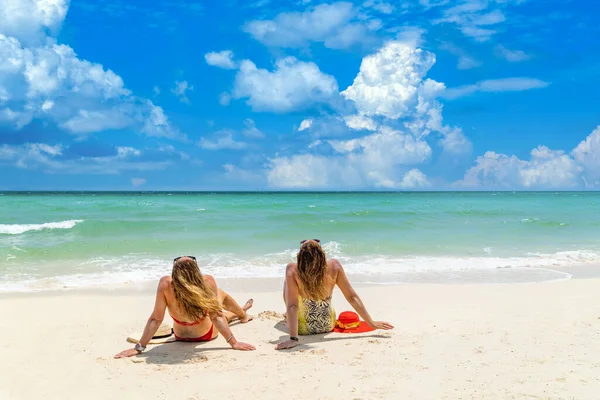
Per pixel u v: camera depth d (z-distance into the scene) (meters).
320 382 4.21
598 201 64.00
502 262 13.45
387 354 4.99
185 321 5.55
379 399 3.81
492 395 3.84
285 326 6.43
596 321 6.14
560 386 3.99
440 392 3.93
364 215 29.27
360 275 11.48
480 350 5.03
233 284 10.25
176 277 5.36
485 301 7.90
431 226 22.80
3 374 4.56
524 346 5.12
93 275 11.39
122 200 57.25
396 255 14.79
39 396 4.01
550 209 39.78
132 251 15.32
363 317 6.00
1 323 6.64
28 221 24.66
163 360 4.97
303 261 5.73
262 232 19.88
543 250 15.91
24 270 12.02
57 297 8.66
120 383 4.29
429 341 5.45
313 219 26.02
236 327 6.38
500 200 69.75
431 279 10.96
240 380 4.30
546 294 8.50
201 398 3.91
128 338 5.82
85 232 19.48
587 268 12.48
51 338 5.86
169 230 20.55
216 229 20.98
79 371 4.64
